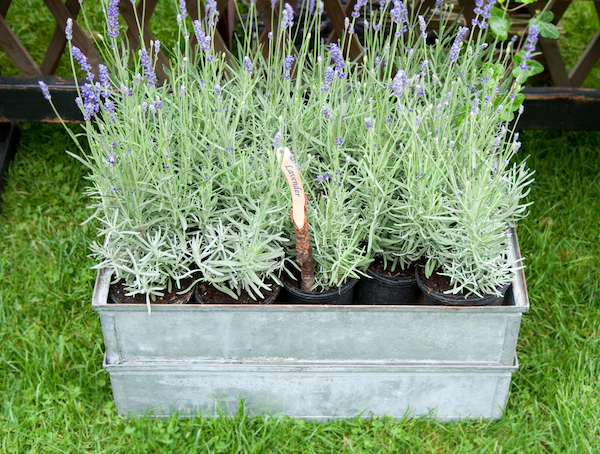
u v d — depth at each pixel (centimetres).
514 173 225
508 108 219
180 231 216
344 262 206
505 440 225
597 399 232
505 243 213
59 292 267
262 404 225
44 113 295
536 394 238
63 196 305
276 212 214
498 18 225
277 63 237
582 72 322
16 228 294
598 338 252
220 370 213
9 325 257
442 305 207
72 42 298
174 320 201
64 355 249
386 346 209
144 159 205
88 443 222
